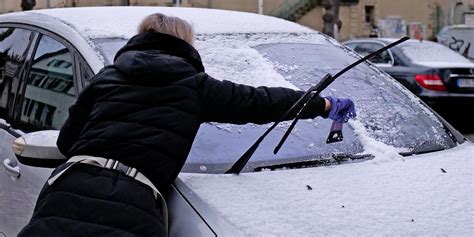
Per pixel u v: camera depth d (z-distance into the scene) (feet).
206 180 8.53
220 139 9.69
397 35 125.80
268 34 12.39
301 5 117.50
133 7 13.09
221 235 7.43
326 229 7.60
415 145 10.80
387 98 11.85
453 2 128.26
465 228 8.00
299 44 12.36
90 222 7.44
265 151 9.65
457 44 70.85
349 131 10.55
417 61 36.24
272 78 10.87
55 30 11.69
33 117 11.75
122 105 7.98
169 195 8.17
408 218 8.00
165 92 8.00
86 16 11.95
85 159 7.85
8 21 13.69
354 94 11.56
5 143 11.93
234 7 112.06
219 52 11.24
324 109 8.91
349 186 8.71
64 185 7.77
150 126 7.87
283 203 8.05
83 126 8.46
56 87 11.25
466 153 10.68
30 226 7.68
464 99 34.68
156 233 7.46
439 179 9.20
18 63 12.70
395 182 8.98
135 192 7.56
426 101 34.63
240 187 8.40
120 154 7.76
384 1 125.59
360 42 42.63
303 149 9.88
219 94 8.18
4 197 11.43
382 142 10.54
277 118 8.57
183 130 7.91
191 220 7.73
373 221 7.85
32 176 10.46
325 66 11.85
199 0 108.58
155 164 7.75
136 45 8.51
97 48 10.52
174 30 8.57
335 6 102.27
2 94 13.07
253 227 7.50
